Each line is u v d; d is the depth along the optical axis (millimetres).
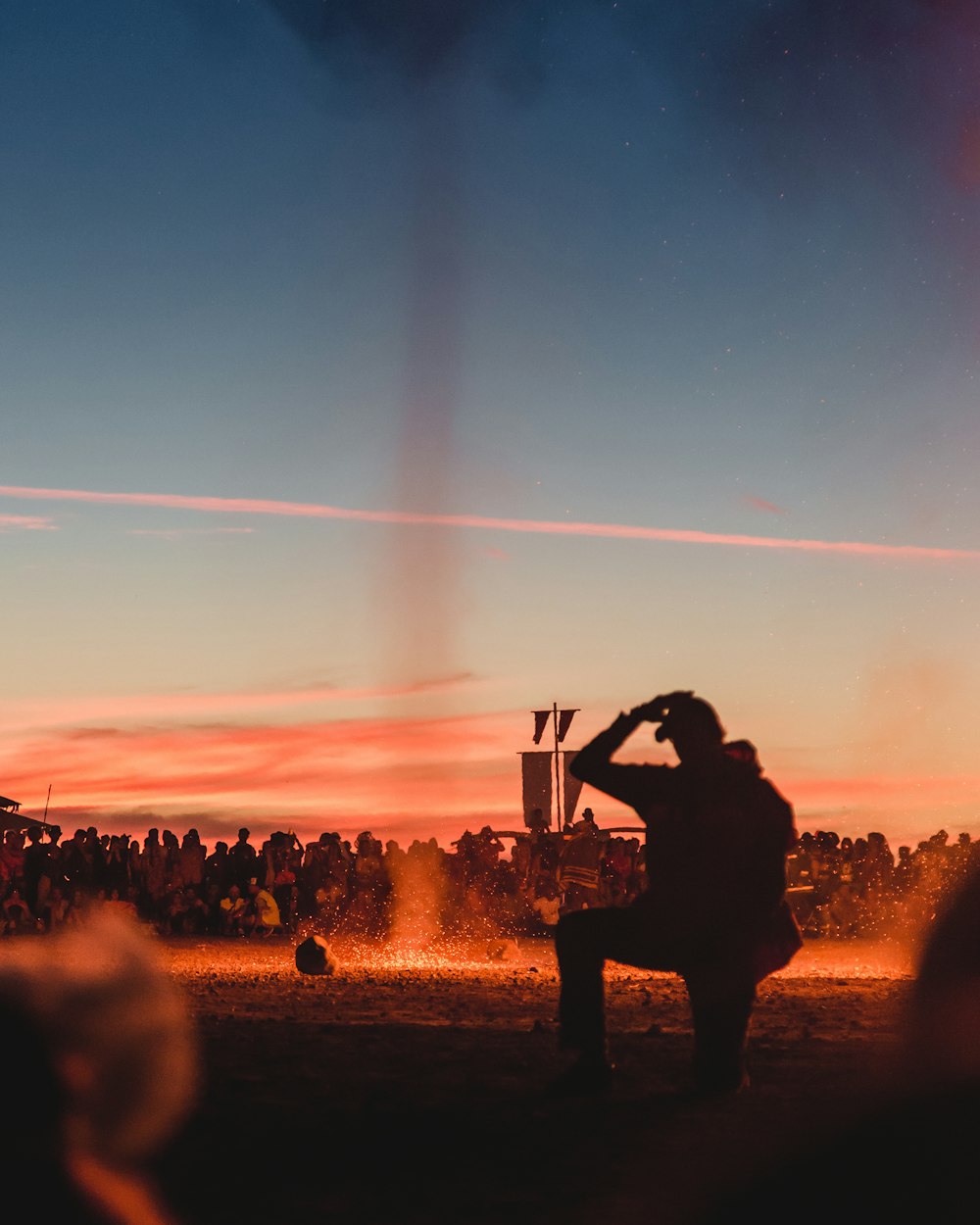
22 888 20734
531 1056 7340
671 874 5793
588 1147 4785
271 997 11680
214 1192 4188
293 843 23859
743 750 5996
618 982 14055
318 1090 6109
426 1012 10156
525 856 24000
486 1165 4523
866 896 23656
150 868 23062
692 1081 6273
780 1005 10633
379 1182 4309
